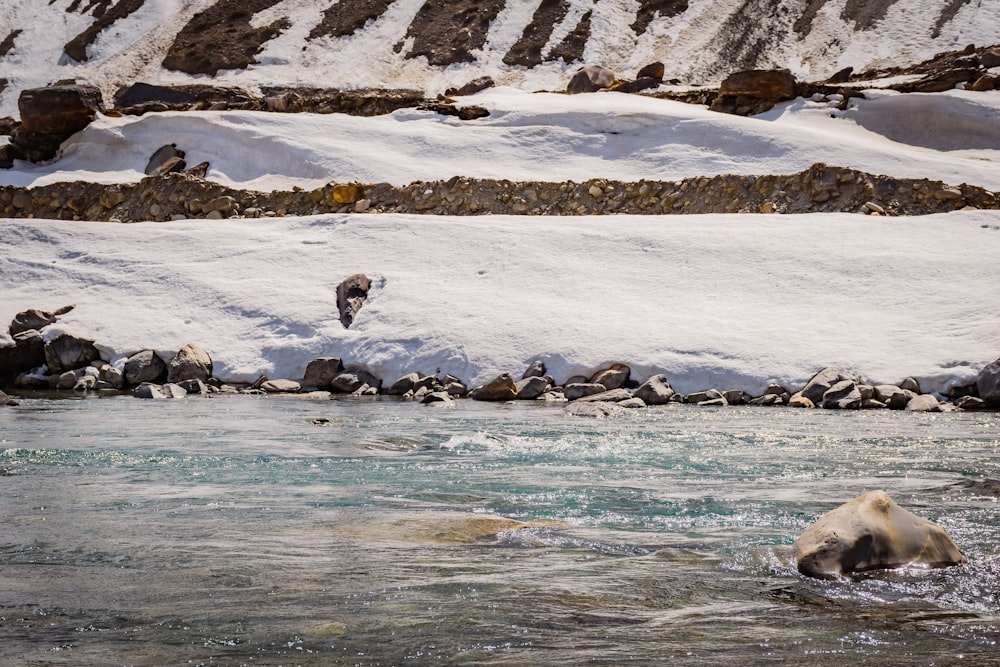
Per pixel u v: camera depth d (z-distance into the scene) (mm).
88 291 22562
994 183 29219
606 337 18672
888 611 4934
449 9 69938
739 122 33906
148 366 19406
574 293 20906
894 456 10430
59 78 65938
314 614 4809
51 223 26078
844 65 59219
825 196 27547
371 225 24797
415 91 60656
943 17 62250
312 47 67125
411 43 66812
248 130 35344
